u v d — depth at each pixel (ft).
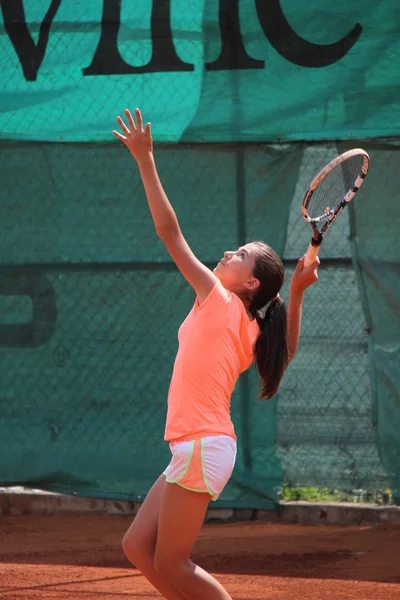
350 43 75.87
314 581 56.59
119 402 80.12
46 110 81.56
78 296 81.00
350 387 75.72
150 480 79.36
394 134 74.69
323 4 76.33
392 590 53.78
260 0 77.56
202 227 78.64
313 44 76.59
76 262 81.05
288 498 77.25
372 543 68.08
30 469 81.51
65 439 81.10
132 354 79.92
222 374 37.22
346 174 75.25
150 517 38.91
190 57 78.89
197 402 36.99
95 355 80.59
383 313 74.95
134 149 37.04
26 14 82.02
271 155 77.51
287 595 53.01
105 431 80.33
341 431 75.97
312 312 76.43
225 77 78.18
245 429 77.66
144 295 79.77
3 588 55.67
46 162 81.76
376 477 75.20
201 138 78.23
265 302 39.86
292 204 76.89
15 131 82.07
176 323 79.20
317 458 76.48
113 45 80.43
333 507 75.61
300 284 43.68
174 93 79.20
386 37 75.31
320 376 76.33
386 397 74.84
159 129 79.15
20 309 81.97
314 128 76.38
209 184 78.59
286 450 77.05
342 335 75.87
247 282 39.22
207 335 36.96
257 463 77.51
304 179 76.79
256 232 77.51
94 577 58.85
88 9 80.94
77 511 81.41
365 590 53.93
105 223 80.64
